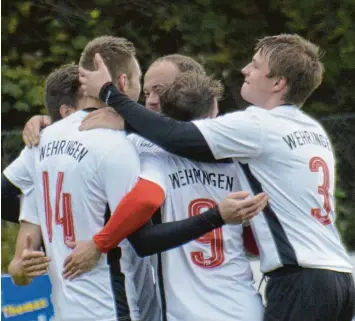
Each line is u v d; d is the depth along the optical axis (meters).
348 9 36.38
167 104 15.28
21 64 35.56
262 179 14.87
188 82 15.27
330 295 14.71
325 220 15.06
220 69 36.09
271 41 15.46
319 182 15.04
